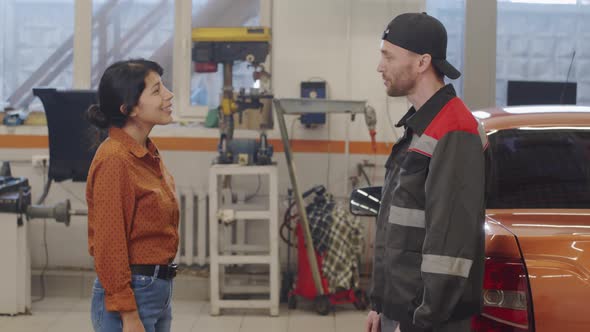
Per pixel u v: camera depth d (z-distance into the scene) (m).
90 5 5.31
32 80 5.39
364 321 4.57
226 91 4.66
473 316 2.07
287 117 5.19
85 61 5.33
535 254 2.12
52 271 5.12
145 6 5.33
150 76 2.30
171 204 2.33
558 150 2.60
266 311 4.77
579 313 2.04
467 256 1.89
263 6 5.25
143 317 2.26
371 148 5.18
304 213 4.59
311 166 5.20
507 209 2.46
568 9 5.24
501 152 2.61
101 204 2.19
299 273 4.78
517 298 2.08
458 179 1.92
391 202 2.07
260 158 4.60
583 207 2.44
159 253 2.28
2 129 5.20
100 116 2.34
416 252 2.00
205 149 5.18
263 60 4.76
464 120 1.98
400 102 5.17
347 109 4.47
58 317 4.55
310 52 5.19
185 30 5.29
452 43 5.25
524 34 5.25
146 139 2.41
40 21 5.36
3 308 4.54
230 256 4.60
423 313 1.90
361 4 5.16
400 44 2.06
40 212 4.50
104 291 2.23
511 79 5.28
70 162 4.59
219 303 4.61
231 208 4.74
